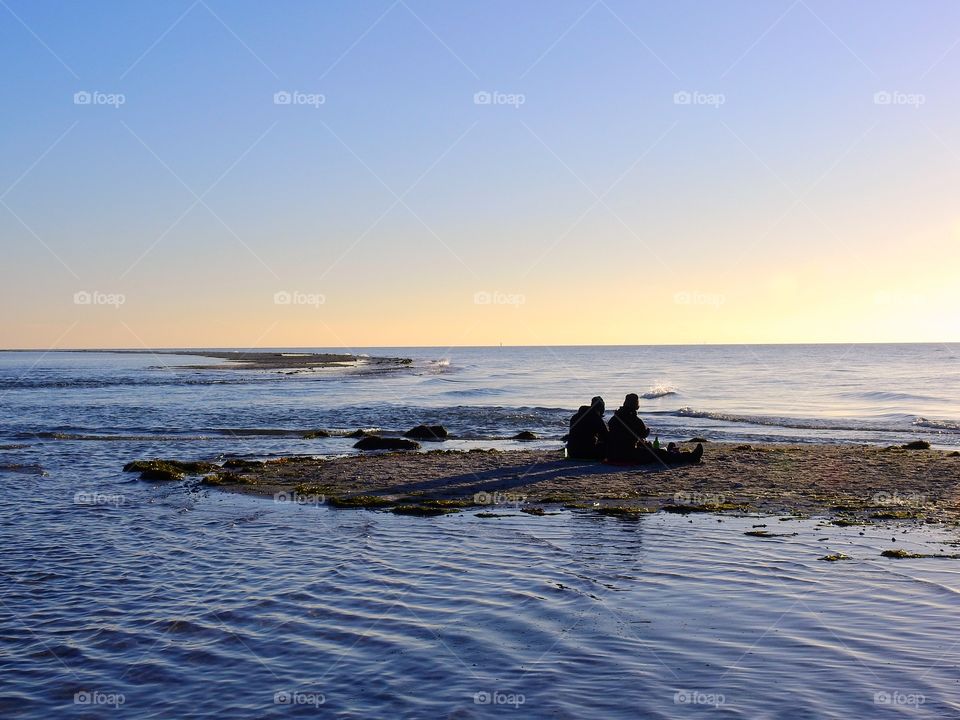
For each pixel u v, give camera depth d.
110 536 11.88
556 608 8.30
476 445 24.83
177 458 21.42
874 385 53.09
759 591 8.72
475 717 5.87
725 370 79.38
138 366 112.12
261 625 7.94
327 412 37.38
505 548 10.86
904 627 7.51
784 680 6.40
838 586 8.83
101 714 6.07
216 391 53.91
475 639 7.46
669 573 9.50
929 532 11.55
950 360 108.12
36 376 78.19
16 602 8.75
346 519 13.05
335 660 7.04
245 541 11.49
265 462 19.70
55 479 17.55
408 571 9.76
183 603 8.66
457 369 91.94
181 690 6.48
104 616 8.27
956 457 19.14
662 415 35.81
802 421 32.19
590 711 5.92
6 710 6.16
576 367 94.44
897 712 5.79
